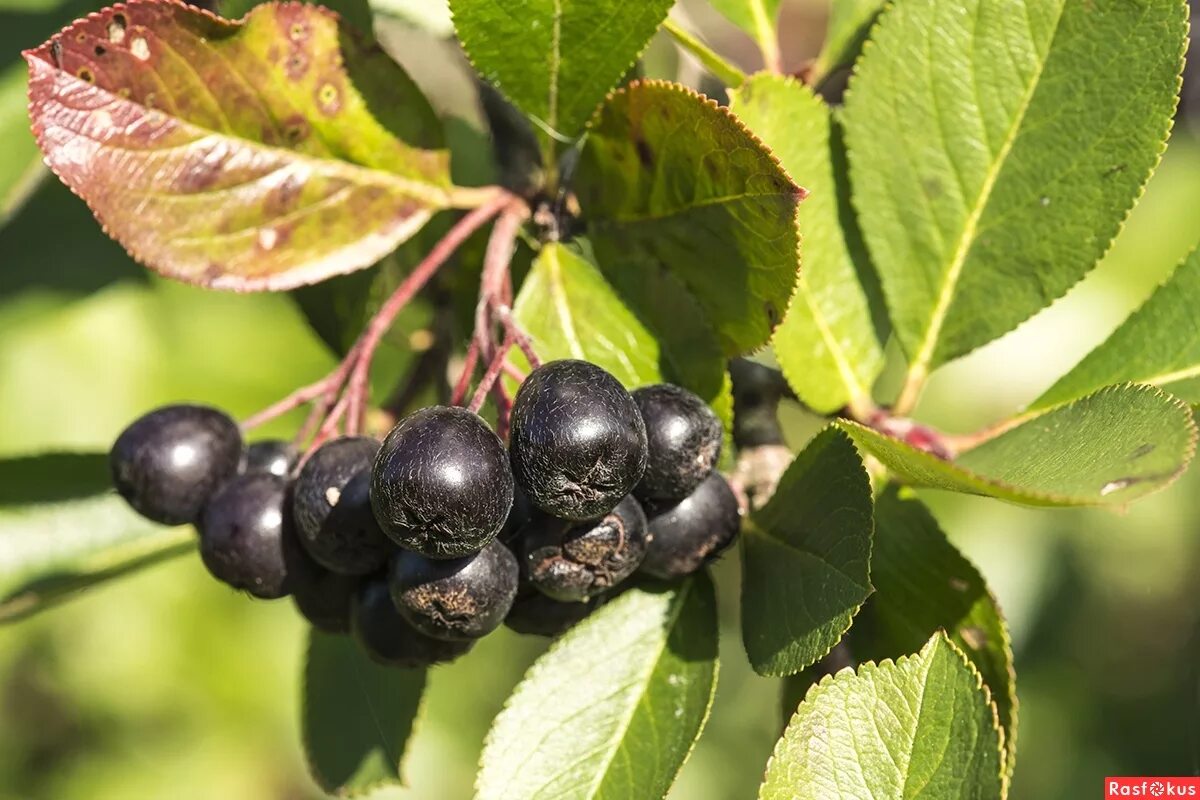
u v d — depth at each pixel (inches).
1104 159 12.1
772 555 11.7
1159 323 12.1
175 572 23.2
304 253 12.1
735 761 22.7
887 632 12.1
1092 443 11.2
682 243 11.9
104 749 22.6
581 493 11.1
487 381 11.5
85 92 11.8
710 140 11.5
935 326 12.4
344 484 11.5
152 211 12.0
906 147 12.3
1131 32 11.9
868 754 11.2
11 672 22.6
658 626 11.8
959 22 12.2
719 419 11.7
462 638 11.4
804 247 12.4
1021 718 19.3
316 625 12.1
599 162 12.0
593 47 11.9
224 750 22.8
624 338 12.0
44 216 15.5
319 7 12.0
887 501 12.2
